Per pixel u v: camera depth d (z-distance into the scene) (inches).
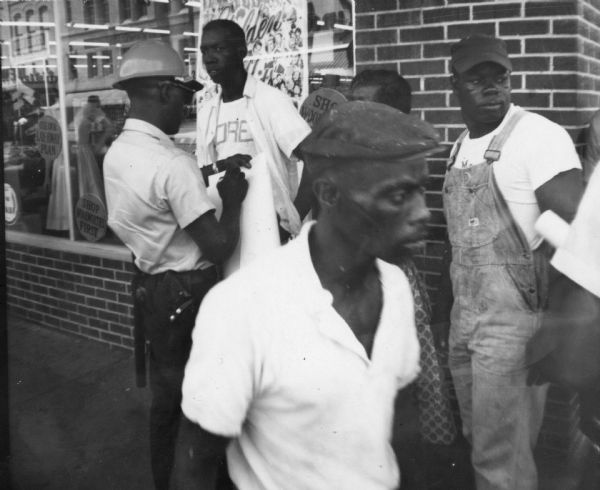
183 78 83.4
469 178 67.5
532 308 65.9
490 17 68.3
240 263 74.8
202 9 92.0
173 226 80.3
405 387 57.8
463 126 68.9
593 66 68.2
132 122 82.3
